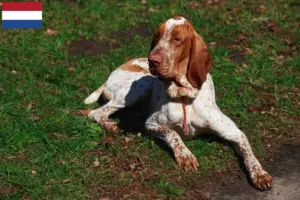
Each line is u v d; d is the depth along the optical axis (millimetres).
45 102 9039
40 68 10148
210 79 7898
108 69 10078
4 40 11258
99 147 7875
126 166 7414
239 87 9414
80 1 12867
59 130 8266
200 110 7457
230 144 7754
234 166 7379
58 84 9625
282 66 10109
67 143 7895
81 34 11484
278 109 8766
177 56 7066
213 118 7461
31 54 10672
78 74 9977
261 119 8500
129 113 8812
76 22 11984
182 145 7352
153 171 7285
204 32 11461
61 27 11789
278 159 7578
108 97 8797
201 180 7117
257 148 7789
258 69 10016
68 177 7219
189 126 7609
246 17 12062
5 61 10422
